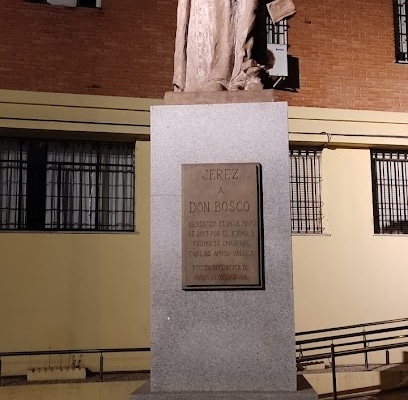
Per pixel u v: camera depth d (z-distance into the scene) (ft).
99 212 36.47
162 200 17.65
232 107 17.87
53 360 33.55
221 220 17.30
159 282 17.30
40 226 35.63
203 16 19.26
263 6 19.19
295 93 38.52
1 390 28.71
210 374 16.84
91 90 35.99
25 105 34.91
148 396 16.33
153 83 36.78
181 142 17.84
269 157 17.60
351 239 37.76
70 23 36.22
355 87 39.29
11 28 35.53
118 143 37.19
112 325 34.37
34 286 33.91
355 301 37.14
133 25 36.94
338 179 38.27
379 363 36.24
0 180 35.45
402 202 39.55
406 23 41.34
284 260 17.13
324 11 39.65
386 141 38.63
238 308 17.02
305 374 29.76
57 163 36.35
